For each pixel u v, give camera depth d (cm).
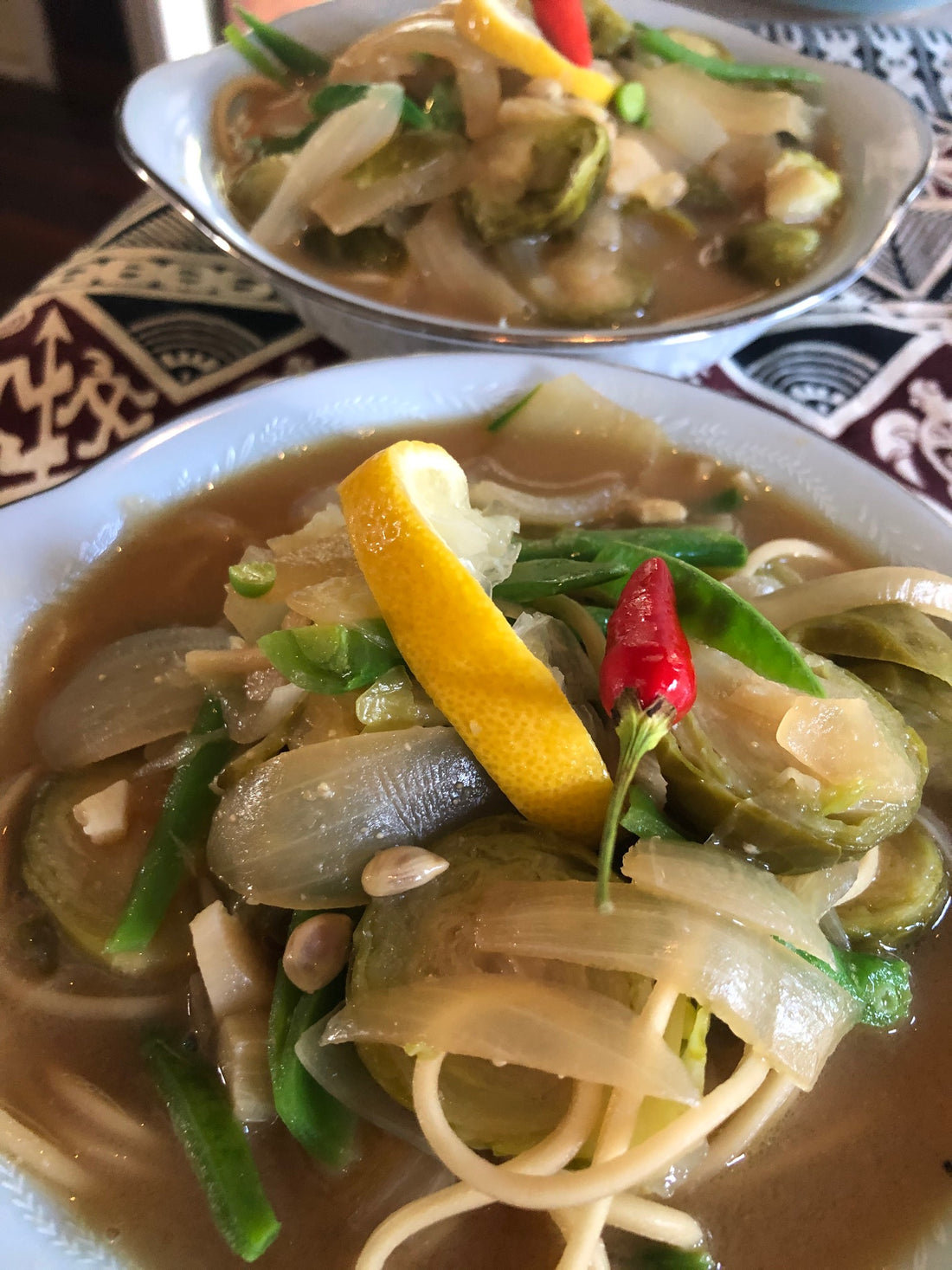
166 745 16
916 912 15
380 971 13
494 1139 12
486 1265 12
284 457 20
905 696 16
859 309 28
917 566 19
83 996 14
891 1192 13
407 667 14
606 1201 12
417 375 21
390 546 13
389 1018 12
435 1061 12
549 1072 12
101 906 14
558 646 15
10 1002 14
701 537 18
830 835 13
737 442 21
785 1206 13
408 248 25
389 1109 13
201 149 26
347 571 15
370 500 13
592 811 13
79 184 37
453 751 14
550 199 24
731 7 41
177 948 14
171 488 19
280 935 14
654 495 21
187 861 14
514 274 25
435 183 25
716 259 27
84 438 22
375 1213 13
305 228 26
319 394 20
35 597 17
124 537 18
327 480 20
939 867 15
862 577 17
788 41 38
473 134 26
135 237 28
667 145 28
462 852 13
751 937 12
